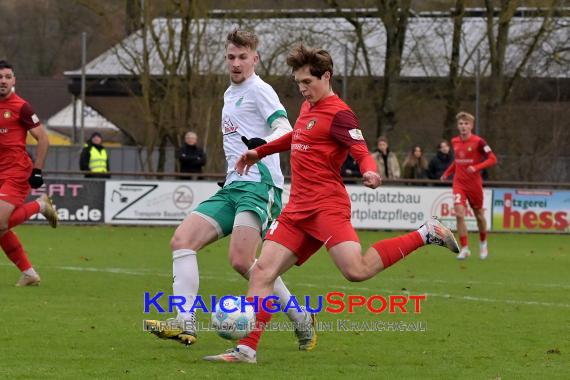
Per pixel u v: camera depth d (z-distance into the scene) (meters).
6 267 31.44
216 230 17.64
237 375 14.65
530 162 69.94
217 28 67.12
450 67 71.00
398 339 18.83
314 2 70.00
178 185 52.28
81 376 14.45
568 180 70.56
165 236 46.62
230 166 18.03
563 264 37.00
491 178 69.44
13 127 25.05
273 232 15.98
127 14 67.56
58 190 51.59
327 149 15.54
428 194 53.41
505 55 71.44
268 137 16.83
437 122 74.31
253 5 68.00
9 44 107.12
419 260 38.03
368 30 71.12
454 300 25.27
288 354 16.95
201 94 67.12
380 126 71.12
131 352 16.73
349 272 15.40
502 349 17.75
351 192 52.72
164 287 26.95
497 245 46.47
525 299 25.72
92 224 51.94
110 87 82.94
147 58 66.81
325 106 15.62
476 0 71.88
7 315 20.86
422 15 72.81
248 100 17.95
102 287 26.64
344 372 15.13
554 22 68.31
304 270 33.03
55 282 27.52
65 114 106.62
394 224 53.12
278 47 67.75
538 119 71.31
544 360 16.61
